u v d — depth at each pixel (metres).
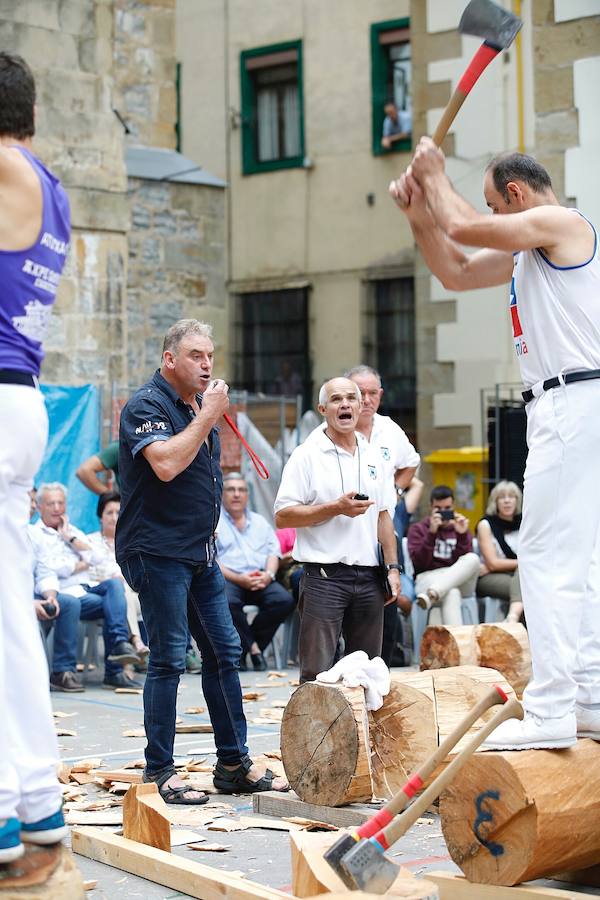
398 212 20.27
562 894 3.82
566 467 4.11
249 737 7.07
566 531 4.11
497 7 4.16
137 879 4.41
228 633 5.71
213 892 4.11
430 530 9.87
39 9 12.02
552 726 4.02
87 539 9.52
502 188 4.41
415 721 5.44
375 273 20.52
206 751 6.69
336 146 20.84
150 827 4.60
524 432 12.17
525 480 4.23
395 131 20.17
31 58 11.97
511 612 9.98
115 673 9.26
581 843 3.96
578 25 13.16
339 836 4.07
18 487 3.56
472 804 3.98
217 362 15.91
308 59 21.02
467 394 14.73
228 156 21.86
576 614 4.09
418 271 15.09
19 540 3.56
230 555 10.11
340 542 6.13
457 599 9.75
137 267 15.27
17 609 3.54
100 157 12.41
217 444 5.70
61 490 9.47
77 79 12.27
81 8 12.28
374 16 20.39
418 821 5.23
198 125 22.14
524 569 4.21
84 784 5.90
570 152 13.21
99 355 12.38
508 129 13.67
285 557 10.51
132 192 15.22
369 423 6.79
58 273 3.69
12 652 3.53
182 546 5.48
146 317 15.33
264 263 21.56
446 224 4.18
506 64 13.67
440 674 5.68
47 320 3.69
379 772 5.49
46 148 12.07
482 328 14.65
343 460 6.23
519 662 6.87
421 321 15.06
